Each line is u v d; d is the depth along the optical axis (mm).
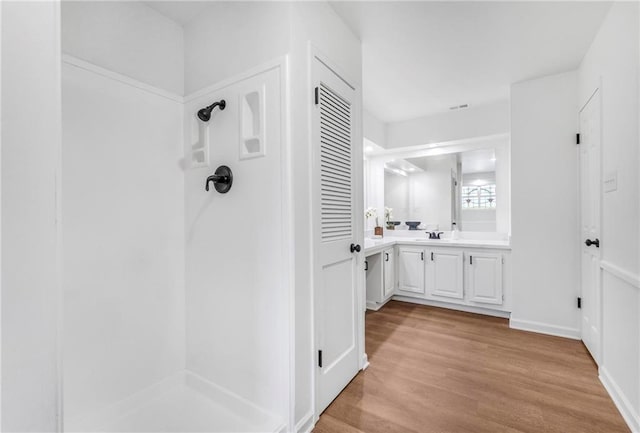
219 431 1526
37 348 572
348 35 1995
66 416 1461
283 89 1458
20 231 554
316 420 1589
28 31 575
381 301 3471
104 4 1604
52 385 589
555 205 2695
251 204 1597
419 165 4152
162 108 1873
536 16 1927
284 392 1472
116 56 1651
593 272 2246
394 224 4336
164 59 1884
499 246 3164
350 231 1972
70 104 1479
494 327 2920
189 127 1938
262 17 1552
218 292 1774
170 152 1917
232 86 1674
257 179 1567
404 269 3789
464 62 2504
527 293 2824
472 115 3531
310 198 1571
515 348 2447
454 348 2459
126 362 1690
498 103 3379
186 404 1750
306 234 1556
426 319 3158
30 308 564
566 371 2078
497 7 1835
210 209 1816
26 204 563
